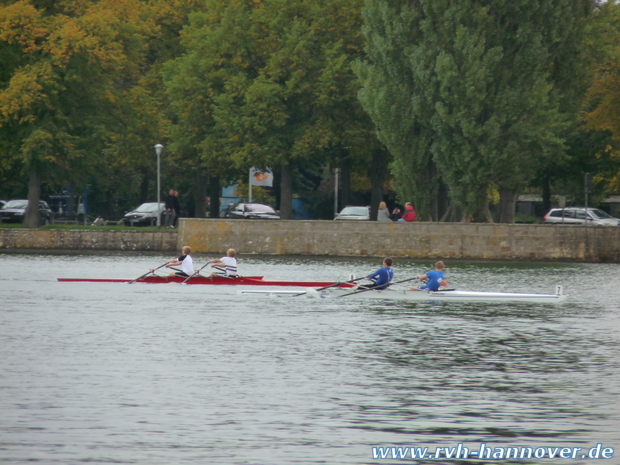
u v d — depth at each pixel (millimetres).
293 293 145875
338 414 69125
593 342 101062
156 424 66188
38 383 78188
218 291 150750
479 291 152125
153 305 131750
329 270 186500
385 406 71500
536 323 115875
